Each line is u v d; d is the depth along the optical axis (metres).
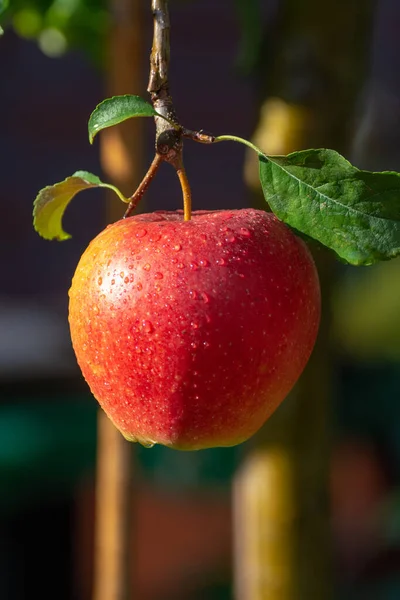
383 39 2.00
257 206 0.82
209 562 1.55
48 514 1.48
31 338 1.53
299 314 0.65
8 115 1.87
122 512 0.83
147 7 0.91
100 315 0.65
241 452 0.85
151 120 1.45
